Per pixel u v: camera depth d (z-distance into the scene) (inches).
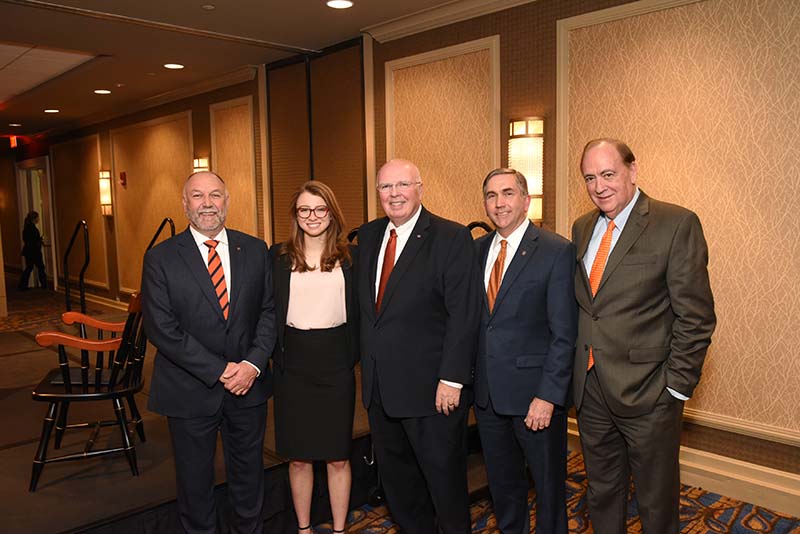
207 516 93.7
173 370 91.0
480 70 156.7
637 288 82.4
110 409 153.9
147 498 105.4
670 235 81.5
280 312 95.1
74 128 365.1
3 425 143.6
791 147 112.0
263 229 237.3
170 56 206.5
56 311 327.3
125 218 328.2
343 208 201.5
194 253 90.7
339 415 96.0
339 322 95.6
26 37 181.0
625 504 91.3
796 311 114.6
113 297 347.6
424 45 169.5
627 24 129.7
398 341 89.4
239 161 241.9
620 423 85.5
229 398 92.3
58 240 402.3
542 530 92.5
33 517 98.7
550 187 146.1
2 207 485.7
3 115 330.6
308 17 166.6
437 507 93.8
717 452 128.8
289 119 217.0
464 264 88.7
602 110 135.0
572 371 88.1
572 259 88.6
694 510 121.1
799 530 113.5
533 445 91.0
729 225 120.6
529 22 145.9
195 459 91.5
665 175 127.6
